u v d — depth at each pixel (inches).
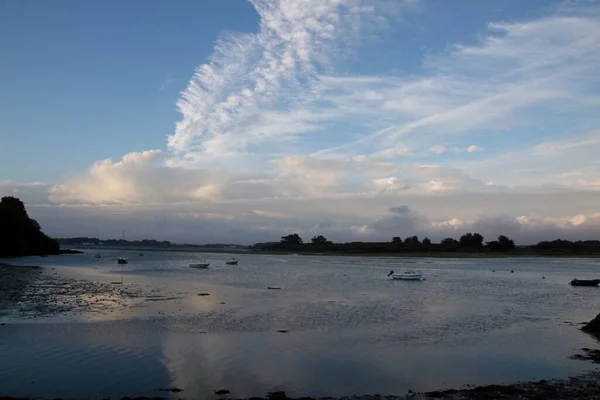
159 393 681.6
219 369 800.9
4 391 681.0
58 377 744.3
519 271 3971.5
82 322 1184.8
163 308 1454.2
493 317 1386.6
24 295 1707.7
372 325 1215.6
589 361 892.6
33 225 6653.5
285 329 1144.2
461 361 880.3
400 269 4087.1
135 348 925.8
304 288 2217.0
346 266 4677.7
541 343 1039.6
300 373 788.6
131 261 5339.6
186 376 761.6
